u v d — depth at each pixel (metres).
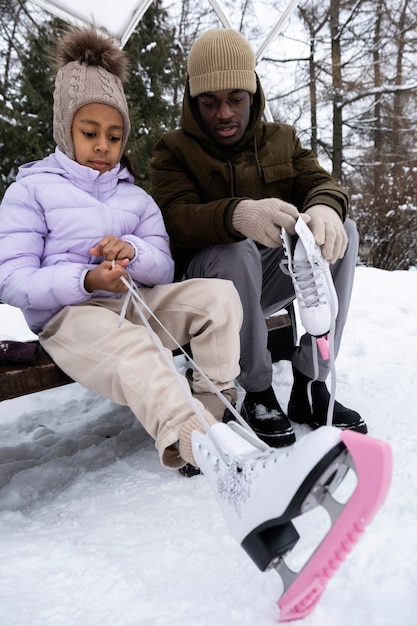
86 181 1.70
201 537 1.18
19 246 1.57
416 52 11.06
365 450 0.71
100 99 1.68
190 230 1.69
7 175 8.00
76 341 1.41
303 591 0.84
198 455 1.04
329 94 11.05
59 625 0.94
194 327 1.53
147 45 9.06
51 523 1.29
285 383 2.23
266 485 0.83
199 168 1.91
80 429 2.05
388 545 1.09
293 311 2.28
